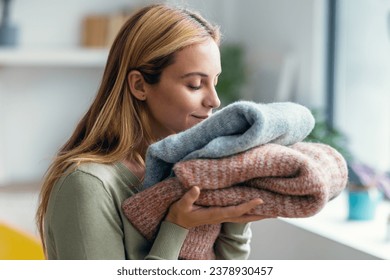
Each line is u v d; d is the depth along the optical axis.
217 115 1.01
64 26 3.82
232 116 0.99
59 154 1.27
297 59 3.30
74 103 3.88
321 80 3.19
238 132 1.01
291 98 3.34
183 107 1.15
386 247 1.77
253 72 3.55
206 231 1.14
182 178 1.01
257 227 2.26
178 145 1.04
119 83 1.20
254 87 3.55
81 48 3.71
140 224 1.12
